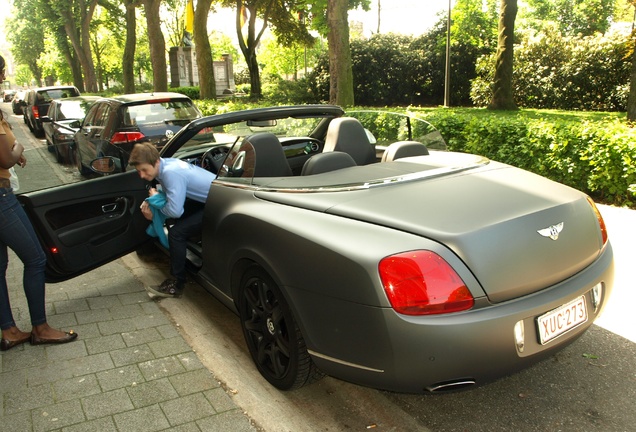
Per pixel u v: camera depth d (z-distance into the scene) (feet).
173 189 12.43
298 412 9.25
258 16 100.27
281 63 166.61
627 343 11.32
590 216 9.09
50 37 161.68
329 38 40.52
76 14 127.54
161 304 13.44
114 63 220.84
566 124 24.38
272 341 9.68
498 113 57.21
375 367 7.56
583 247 8.63
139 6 85.92
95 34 175.11
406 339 7.16
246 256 9.70
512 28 60.49
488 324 7.18
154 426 8.49
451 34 84.23
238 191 10.73
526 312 7.48
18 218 10.51
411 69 86.63
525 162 25.98
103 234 13.12
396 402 9.70
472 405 9.49
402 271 7.20
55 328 12.01
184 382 9.79
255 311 9.95
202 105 54.54
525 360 7.63
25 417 8.73
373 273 7.35
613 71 63.21
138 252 17.48
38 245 10.98
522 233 7.81
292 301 8.52
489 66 75.87
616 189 22.36
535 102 70.13
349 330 7.72
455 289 7.15
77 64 147.33
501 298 7.45
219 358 10.78
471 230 7.50
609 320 12.35
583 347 11.25
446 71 75.66
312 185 9.66
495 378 7.59
